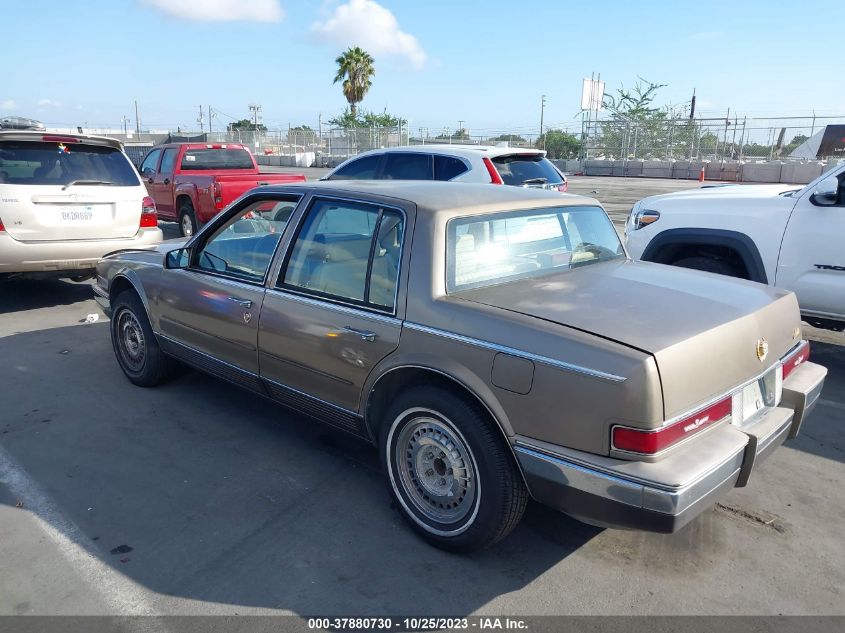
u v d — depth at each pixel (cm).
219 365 444
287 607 290
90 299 837
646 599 297
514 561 323
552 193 415
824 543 340
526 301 316
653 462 262
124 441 445
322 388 371
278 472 407
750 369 307
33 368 581
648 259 655
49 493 380
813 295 561
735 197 608
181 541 336
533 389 279
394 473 343
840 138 3006
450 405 305
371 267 347
